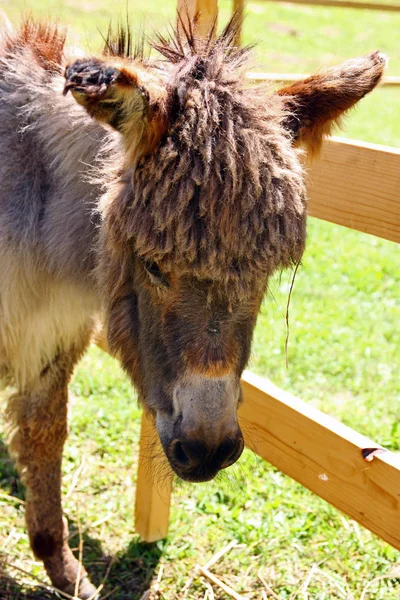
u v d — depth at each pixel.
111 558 1.51
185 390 0.99
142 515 1.52
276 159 1.00
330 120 1.14
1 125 1.24
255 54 1.16
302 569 1.47
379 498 1.15
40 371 1.39
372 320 2.49
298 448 1.28
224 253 0.95
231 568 1.47
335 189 1.23
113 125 0.94
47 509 1.40
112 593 1.43
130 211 1.00
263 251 0.97
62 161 1.21
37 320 1.30
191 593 1.43
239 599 1.39
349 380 2.11
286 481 1.70
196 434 0.98
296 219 1.00
